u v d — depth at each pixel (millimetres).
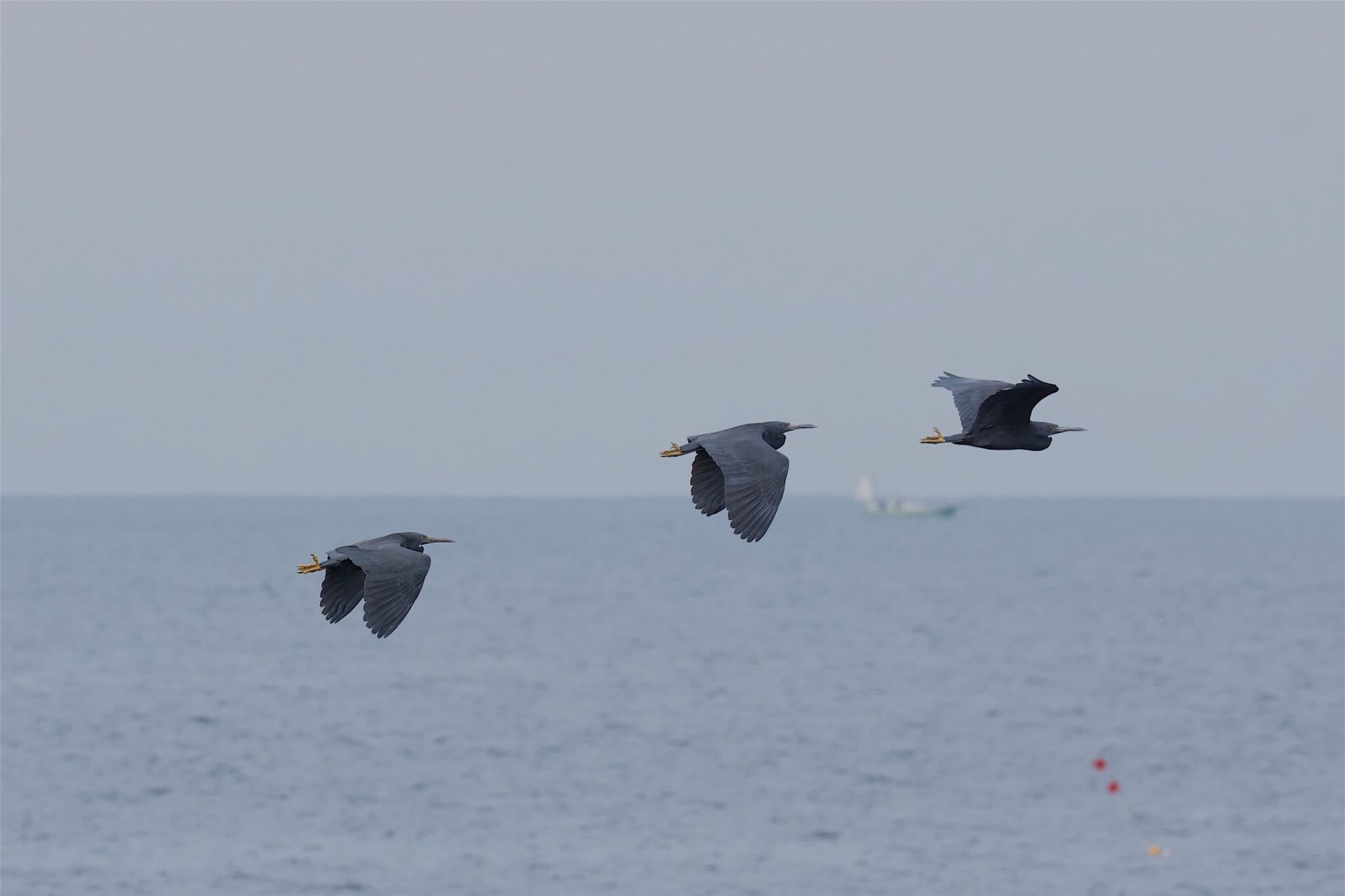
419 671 92125
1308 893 43375
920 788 56531
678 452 16109
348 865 46156
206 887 43875
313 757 62688
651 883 44344
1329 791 55875
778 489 15391
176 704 77625
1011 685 85375
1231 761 61656
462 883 44250
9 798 55094
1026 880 44562
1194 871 45500
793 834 49719
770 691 82562
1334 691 83062
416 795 55406
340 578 17766
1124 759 61969
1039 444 20172
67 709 75688
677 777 58438
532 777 58531
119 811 53094
